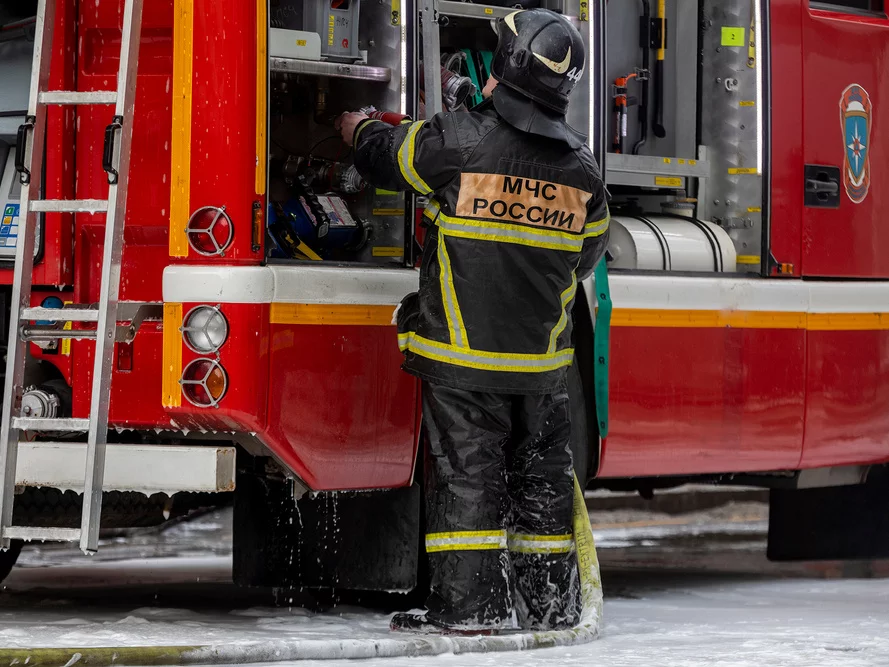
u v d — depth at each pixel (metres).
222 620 12.79
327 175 13.03
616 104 15.52
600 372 14.28
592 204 12.18
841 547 18.44
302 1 12.80
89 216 12.61
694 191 16.38
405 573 12.91
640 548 22.14
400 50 13.08
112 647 9.91
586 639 11.81
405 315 11.95
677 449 15.10
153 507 14.05
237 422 11.54
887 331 17.03
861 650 11.55
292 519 13.27
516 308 11.66
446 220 11.66
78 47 12.70
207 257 11.59
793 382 16.06
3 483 11.42
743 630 12.78
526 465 12.31
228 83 11.57
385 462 12.59
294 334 11.77
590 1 14.63
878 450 17.11
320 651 10.45
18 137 11.63
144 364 12.12
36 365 12.79
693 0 16.17
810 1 16.44
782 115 16.03
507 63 11.75
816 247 16.33
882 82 17.03
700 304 15.23
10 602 14.72
